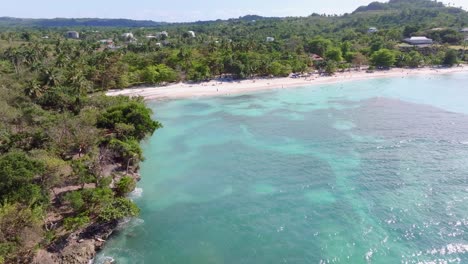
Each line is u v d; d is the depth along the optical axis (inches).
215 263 1579.7
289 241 1721.2
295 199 2113.7
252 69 5807.1
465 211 1920.5
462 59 7386.8
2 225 1391.5
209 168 2578.7
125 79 4945.9
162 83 5442.9
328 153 2797.7
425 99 4557.1
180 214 1973.4
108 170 2319.1
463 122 3543.3
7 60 5300.2
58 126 2434.8
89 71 4697.3
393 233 1750.7
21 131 2493.8
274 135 3262.8
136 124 2763.3
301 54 7052.2
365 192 2165.4
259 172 2498.8
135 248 1667.1
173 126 3582.7
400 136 3152.1
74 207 1696.6
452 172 2397.9
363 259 1571.1
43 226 1628.9
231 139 3176.7
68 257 1512.1
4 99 3085.6
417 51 7485.2
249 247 1685.5
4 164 1637.6
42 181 1784.0
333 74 6304.1
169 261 1587.1
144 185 2313.0
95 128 2571.4
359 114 3900.1
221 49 6811.0
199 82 5590.6
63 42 7869.1
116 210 1734.7
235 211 2003.0
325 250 1642.5
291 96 4881.9
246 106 4362.7
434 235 1724.9
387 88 5285.4
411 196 2097.7
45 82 3831.2
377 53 6776.6
